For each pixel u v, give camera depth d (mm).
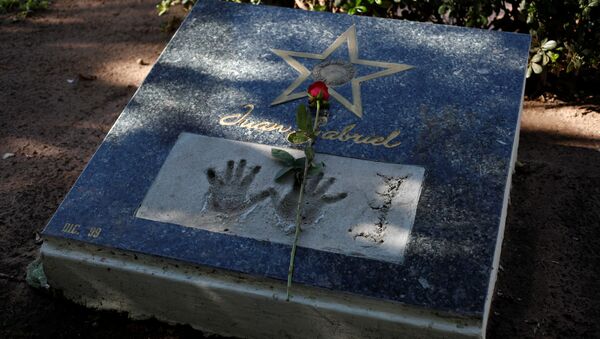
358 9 4797
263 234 3172
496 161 3334
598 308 3404
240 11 4203
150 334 3312
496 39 3869
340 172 3354
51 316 3414
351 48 3912
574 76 4836
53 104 4887
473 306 2887
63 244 3277
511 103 3559
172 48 4031
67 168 4324
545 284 3525
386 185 3287
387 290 2959
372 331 3023
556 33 4621
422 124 3512
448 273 2988
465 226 3123
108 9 5969
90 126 4664
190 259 3119
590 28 4535
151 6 5977
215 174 3408
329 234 3145
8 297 3521
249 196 3312
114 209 3320
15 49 5484
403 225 3141
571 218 3869
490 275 2979
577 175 4145
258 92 3750
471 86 3652
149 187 3389
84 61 5332
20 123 4707
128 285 3256
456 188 3252
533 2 4543
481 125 3477
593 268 3600
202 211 3277
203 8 4250
